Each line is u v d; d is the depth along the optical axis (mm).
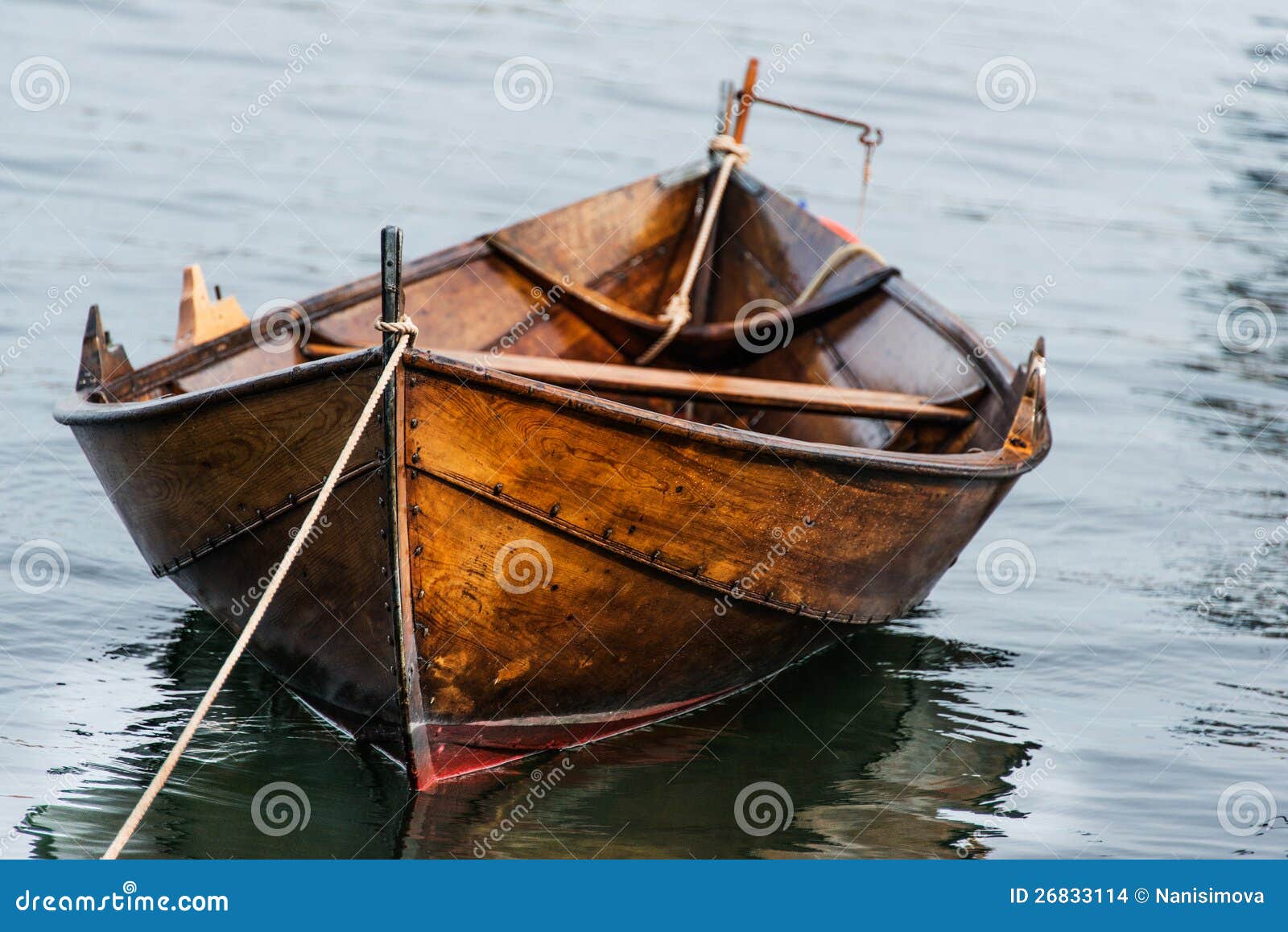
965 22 23719
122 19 18922
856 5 24219
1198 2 26266
